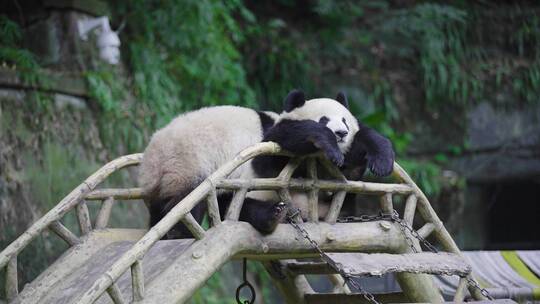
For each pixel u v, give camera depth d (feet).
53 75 47.32
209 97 60.90
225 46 63.26
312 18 80.33
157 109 54.80
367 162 32.78
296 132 29.14
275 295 69.56
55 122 47.11
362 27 79.51
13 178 43.19
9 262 29.81
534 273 40.16
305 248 29.63
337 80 75.61
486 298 32.01
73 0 50.70
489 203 78.23
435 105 76.02
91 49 51.34
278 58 73.77
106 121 50.80
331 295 37.24
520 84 75.77
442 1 81.05
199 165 32.53
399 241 31.96
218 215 28.14
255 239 28.40
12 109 44.29
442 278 38.93
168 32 57.88
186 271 26.63
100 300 27.45
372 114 68.28
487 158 75.36
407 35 76.95
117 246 31.73
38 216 44.19
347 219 32.27
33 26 50.75
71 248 32.01
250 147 28.66
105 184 49.70
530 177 75.61
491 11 80.48
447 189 72.74
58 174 46.37
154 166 33.12
